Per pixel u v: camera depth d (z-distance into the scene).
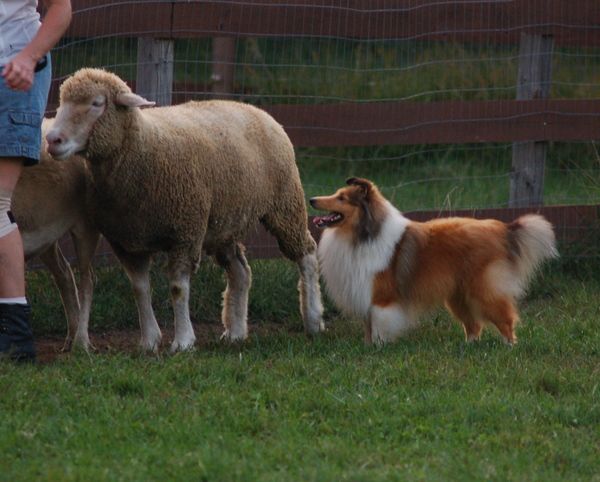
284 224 12.36
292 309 13.55
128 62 16.23
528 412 8.88
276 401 9.00
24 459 7.64
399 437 8.34
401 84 22.73
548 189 19.45
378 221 11.67
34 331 12.37
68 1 9.48
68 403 8.83
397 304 11.66
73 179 10.95
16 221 10.65
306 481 7.30
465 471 7.59
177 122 10.96
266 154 11.93
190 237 11.00
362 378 9.68
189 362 10.09
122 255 11.29
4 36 9.55
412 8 14.56
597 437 8.53
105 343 12.09
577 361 10.62
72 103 10.11
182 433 8.15
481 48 22.80
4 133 9.52
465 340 11.66
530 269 12.01
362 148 22.25
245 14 13.88
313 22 14.18
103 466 7.52
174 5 13.61
